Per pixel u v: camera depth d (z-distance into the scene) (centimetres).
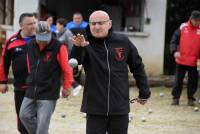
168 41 4275
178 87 2952
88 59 1359
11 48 1748
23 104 1638
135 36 3997
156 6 3984
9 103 2828
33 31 1756
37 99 1609
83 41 1318
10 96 3059
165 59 4234
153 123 2436
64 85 1627
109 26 1358
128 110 1372
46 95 1606
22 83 1750
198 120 2548
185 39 2892
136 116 2597
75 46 1327
